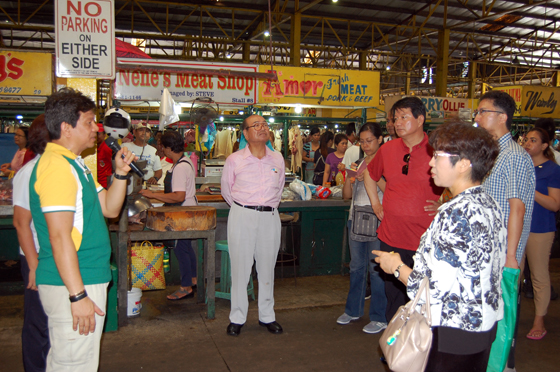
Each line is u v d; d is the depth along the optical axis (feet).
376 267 10.86
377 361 9.50
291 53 45.83
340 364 9.35
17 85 16.01
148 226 11.05
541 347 10.39
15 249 13.75
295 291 14.23
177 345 10.07
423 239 5.06
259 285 10.79
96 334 5.74
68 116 5.54
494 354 6.39
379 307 10.94
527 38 57.11
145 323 11.28
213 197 15.17
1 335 10.43
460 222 4.62
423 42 60.23
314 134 26.81
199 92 20.75
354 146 18.61
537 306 10.80
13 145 17.48
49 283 5.40
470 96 58.54
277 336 10.67
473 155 4.80
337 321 11.53
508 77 66.44
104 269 5.80
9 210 9.59
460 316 4.70
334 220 15.87
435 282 4.74
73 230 5.41
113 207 6.43
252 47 60.95
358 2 48.19
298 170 29.43
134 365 9.11
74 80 10.36
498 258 4.90
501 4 47.57
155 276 11.85
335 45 61.05
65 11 9.92
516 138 27.84
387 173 9.13
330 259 15.99
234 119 21.21
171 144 12.72
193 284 13.58
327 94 23.48
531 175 7.54
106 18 10.13
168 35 46.83
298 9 44.93
